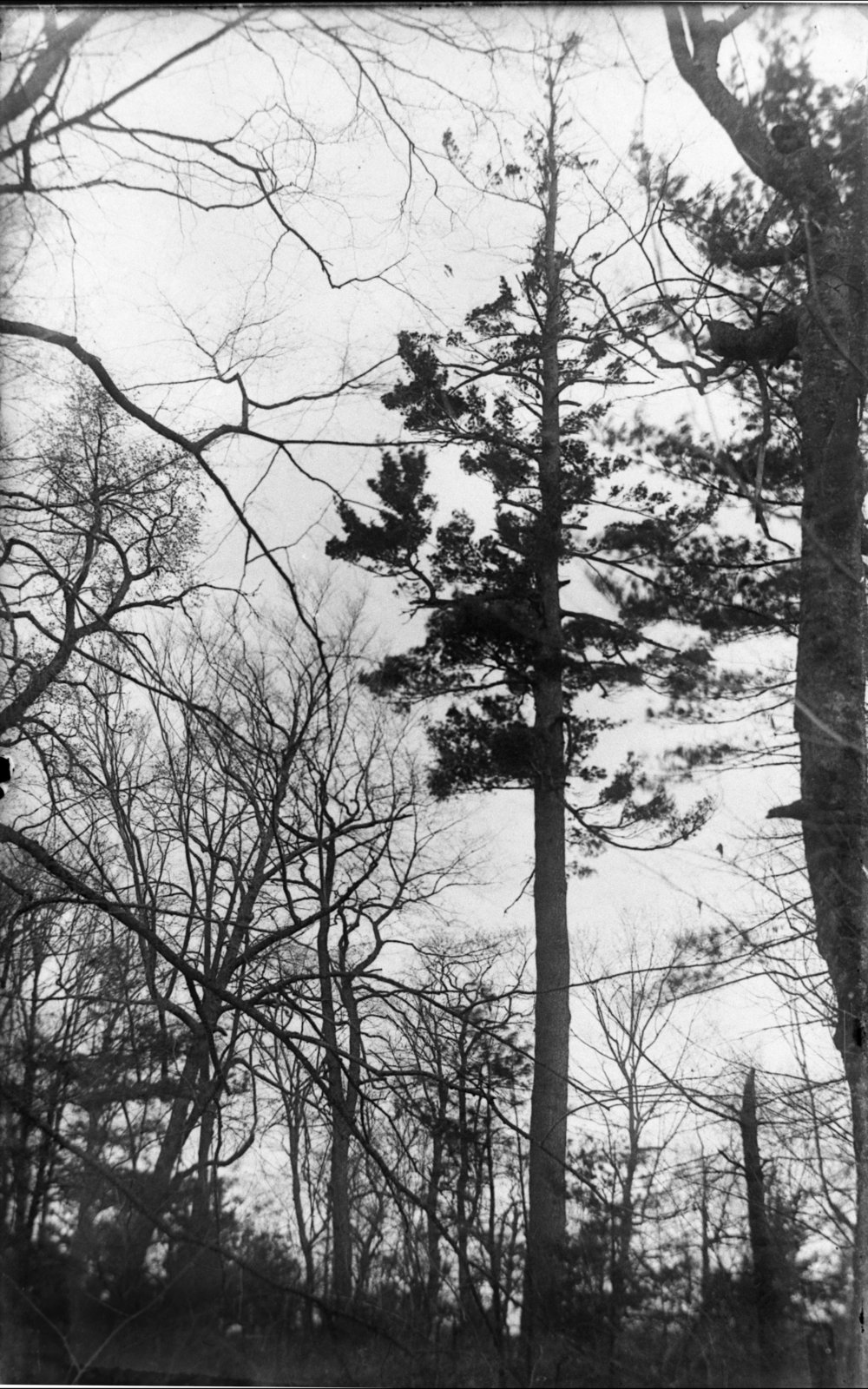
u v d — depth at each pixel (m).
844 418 10.66
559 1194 10.48
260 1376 9.04
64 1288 9.36
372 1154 9.81
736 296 11.37
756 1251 10.04
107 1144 10.05
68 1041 10.64
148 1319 9.29
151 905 10.43
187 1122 10.31
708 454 13.22
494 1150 10.84
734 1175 10.48
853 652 11.26
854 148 11.09
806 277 10.66
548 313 16.11
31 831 12.45
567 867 15.08
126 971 11.73
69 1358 9.01
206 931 13.02
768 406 10.99
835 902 11.19
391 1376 9.10
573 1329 9.51
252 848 14.20
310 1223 10.83
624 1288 9.80
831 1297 9.78
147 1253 9.61
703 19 11.80
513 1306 9.86
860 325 10.67
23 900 11.08
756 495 10.74
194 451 9.94
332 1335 9.48
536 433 17.20
